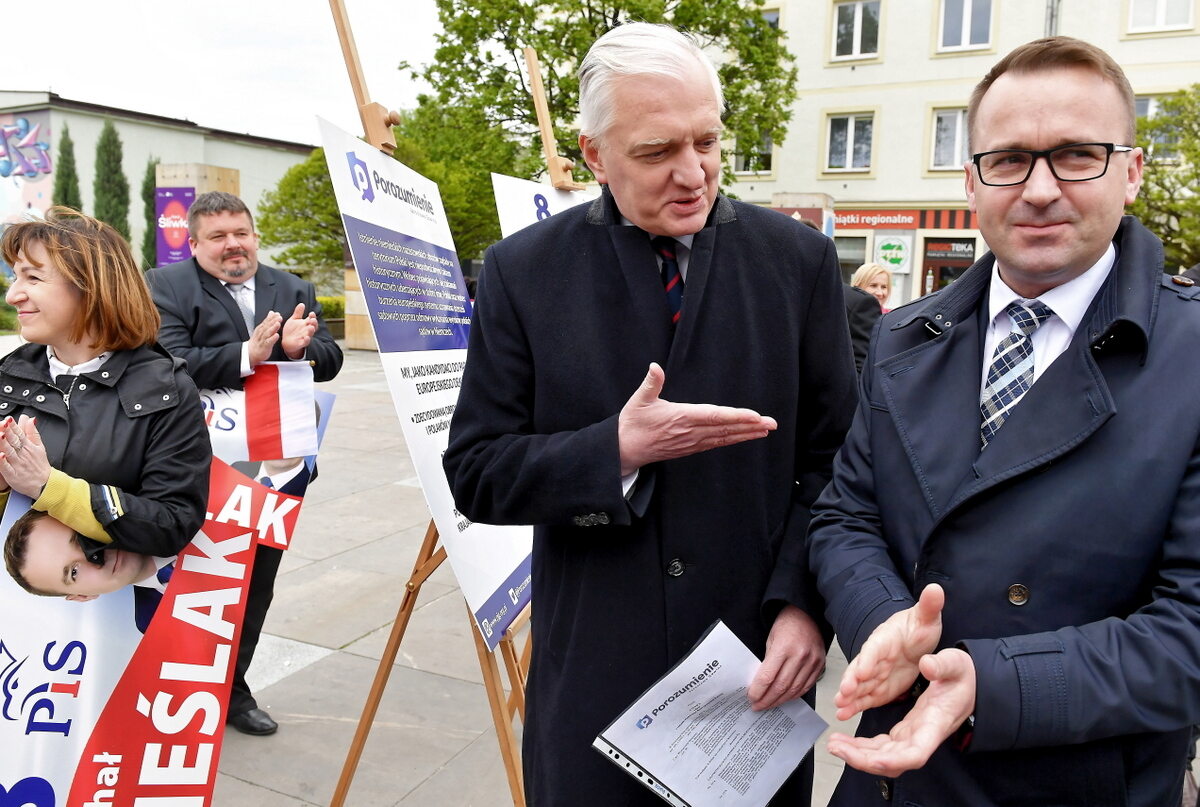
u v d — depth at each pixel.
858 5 20.31
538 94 3.12
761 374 1.46
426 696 3.16
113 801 1.84
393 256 2.09
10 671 1.76
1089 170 1.09
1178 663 0.98
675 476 1.42
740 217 1.50
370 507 5.70
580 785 1.45
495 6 14.70
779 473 1.50
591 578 1.45
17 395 1.89
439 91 15.75
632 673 1.43
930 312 1.31
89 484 1.80
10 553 1.77
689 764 1.37
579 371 1.43
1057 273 1.14
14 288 1.85
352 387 11.66
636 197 1.35
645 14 14.48
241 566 2.05
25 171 31.28
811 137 21.05
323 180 20.52
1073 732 0.99
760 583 1.47
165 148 32.88
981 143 1.16
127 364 1.96
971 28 19.45
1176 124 15.47
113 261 1.91
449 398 2.25
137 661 1.89
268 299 3.05
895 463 1.26
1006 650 1.02
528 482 1.35
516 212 2.77
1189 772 2.20
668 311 1.44
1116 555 1.06
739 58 15.81
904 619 1.07
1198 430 1.04
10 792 1.75
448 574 4.42
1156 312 1.09
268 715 2.90
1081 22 18.66
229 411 2.70
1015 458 1.11
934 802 1.16
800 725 1.46
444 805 2.50
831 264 1.54
